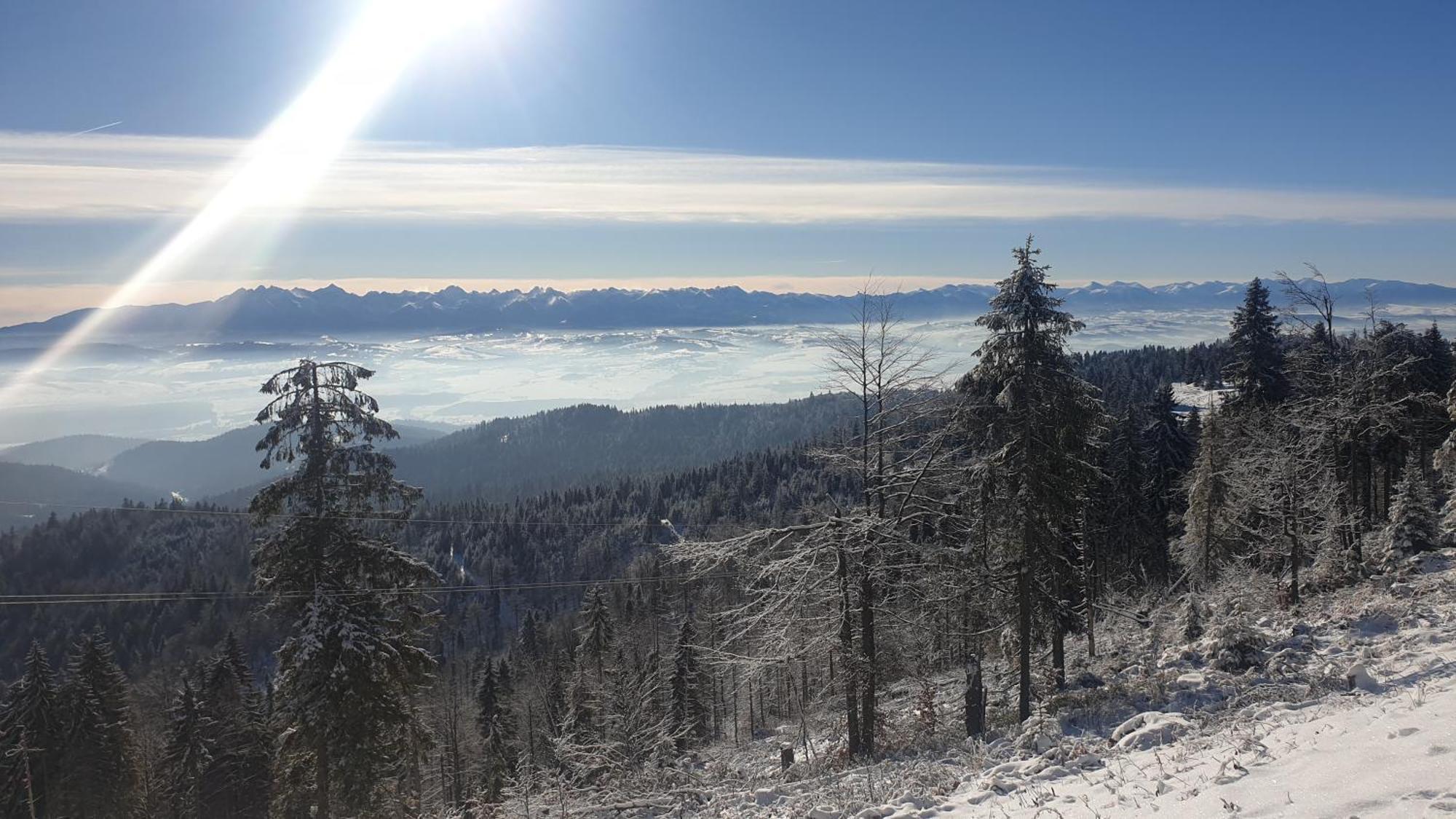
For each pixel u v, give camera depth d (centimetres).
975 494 2136
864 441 1958
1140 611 2981
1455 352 4703
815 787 1488
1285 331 3747
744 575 2066
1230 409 3822
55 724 3991
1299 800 689
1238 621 1766
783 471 13688
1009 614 2267
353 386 2014
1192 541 3709
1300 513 2716
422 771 3450
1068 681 2211
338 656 1941
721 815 1398
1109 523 3972
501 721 4631
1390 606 1894
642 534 12838
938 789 1173
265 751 4303
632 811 1584
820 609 1998
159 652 10681
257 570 2002
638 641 6338
